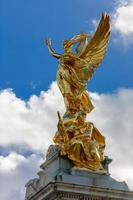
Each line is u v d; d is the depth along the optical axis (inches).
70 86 1592.0
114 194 1419.8
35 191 1503.4
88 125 1549.0
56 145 1507.1
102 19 1649.9
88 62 1624.0
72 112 1569.9
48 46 1637.6
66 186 1373.0
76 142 1494.8
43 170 1539.1
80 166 1470.2
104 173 1473.9
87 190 1392.7
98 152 1515.7
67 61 1609.3
